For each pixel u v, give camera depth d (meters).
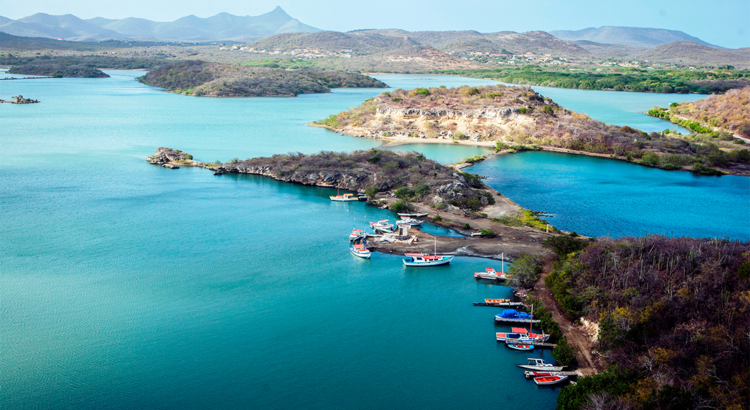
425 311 106.00
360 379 84.38
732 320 82.38
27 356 87.88
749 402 68.56
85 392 79.75
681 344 80.56
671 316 86.19
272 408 77.44
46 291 110.31
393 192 187.88
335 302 108.94
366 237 144.88
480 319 103.19
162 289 112.38
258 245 138.75
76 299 107.25
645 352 81.38
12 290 110.38
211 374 84.69
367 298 110.94
